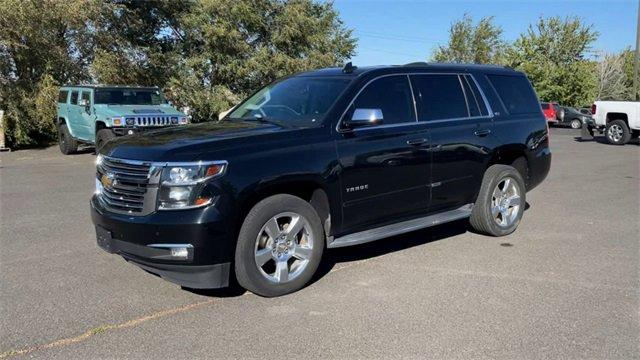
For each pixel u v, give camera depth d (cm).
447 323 411
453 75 620
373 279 507
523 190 671
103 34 2034
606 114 1933
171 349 372
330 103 510
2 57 1791
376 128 521
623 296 465
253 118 543
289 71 2542
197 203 414
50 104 1803
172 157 418
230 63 2442
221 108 2439
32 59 1856
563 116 3241
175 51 2480
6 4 1705
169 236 412
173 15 2461
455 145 587
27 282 500
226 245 426
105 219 445
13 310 437
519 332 396
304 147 468
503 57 4800
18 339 387
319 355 363
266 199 450
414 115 562
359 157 501
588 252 593
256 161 438
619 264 552
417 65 593
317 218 476
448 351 368
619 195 931
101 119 1414
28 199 891
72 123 1583
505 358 359
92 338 389
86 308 441
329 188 482
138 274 521
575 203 862
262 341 383
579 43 4600
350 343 380
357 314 428
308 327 405
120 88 1532
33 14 1755
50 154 1634
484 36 4766
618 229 695
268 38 2575
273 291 457
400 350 369
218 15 2444
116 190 446
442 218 589
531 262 557
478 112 630
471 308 439
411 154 543
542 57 4638
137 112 1432
